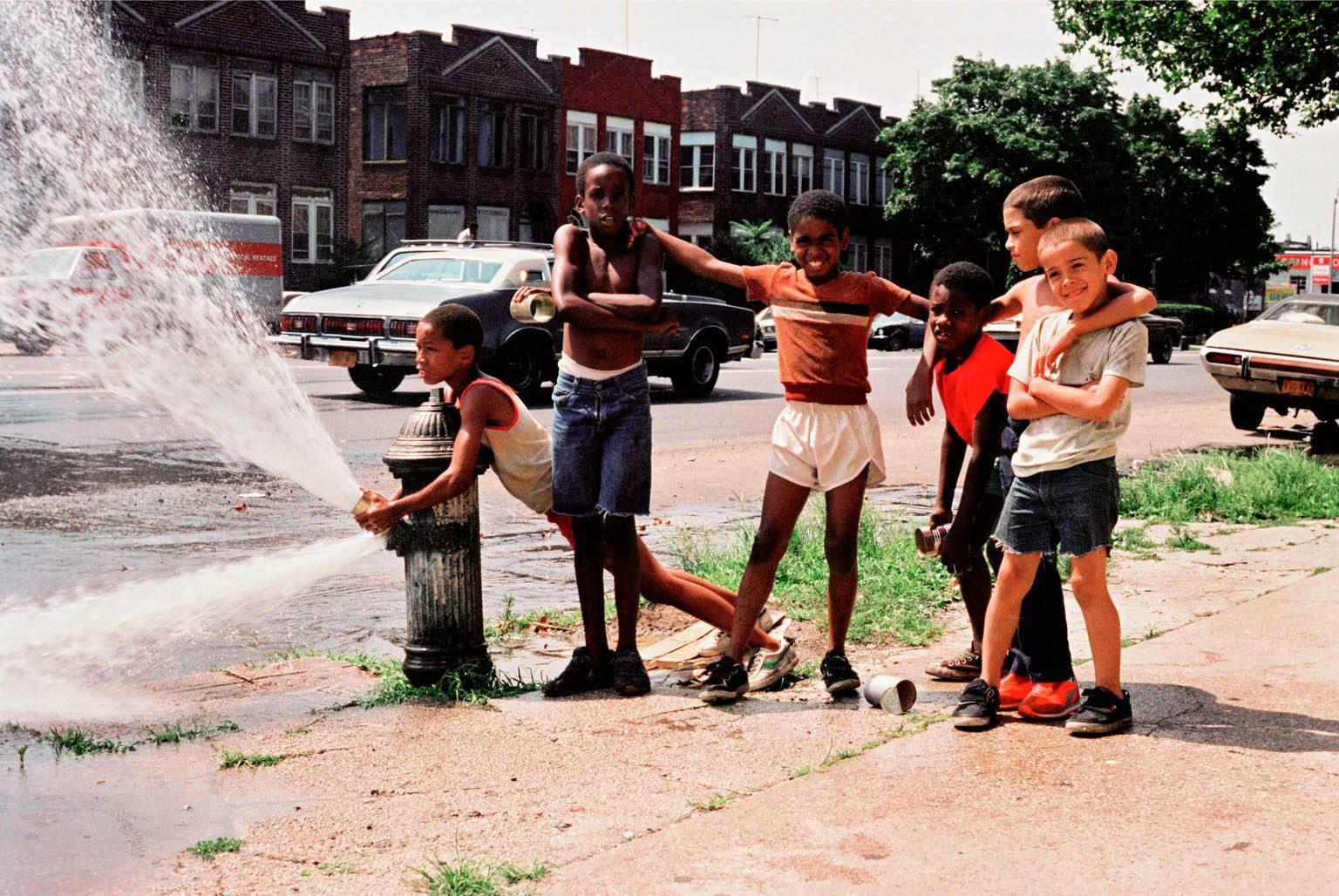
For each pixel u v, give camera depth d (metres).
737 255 49.66
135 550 7.16
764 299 4.61
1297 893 2.94
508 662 5.18
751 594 4.59
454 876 3.01
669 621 5.80
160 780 3.74
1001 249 51.53
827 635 5.52
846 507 4.56
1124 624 5.59
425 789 3.66
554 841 3.27
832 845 3.23
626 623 4.69
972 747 4.02
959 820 3.39
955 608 6.02
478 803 3.55
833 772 3.78
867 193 57.75
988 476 4.51
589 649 4.73
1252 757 3.87
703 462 11.57
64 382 16.56
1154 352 30.09
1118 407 4.00
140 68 35.00
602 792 3.62
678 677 4.96
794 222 4.44
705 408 16.38
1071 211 4.34
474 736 4.13
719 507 9.23
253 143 37.75
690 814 3.46
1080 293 3.94
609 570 4.74
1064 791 3.60
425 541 4.61
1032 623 4.32
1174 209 56.22
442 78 42.19
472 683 4.65
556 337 15.74
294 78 38.47
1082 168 50.03
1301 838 3.25
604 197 4.50
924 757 3.92
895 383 21.27
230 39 36.78
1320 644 5.13
